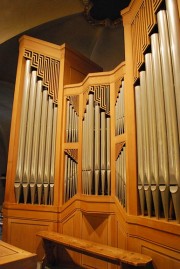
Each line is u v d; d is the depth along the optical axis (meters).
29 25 5.31
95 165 3.86
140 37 3.29
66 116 4.55
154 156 2.69
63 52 4.80
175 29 2.62
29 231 4.23
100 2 5.11
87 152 4.02
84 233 3.86
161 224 2.52
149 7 3.11
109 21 5.64
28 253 2.32
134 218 2.97
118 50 6.28
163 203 2.50
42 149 4.45
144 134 2.97
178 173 2.33
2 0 4.70
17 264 2.12
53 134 4.52
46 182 4.29
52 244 3.99
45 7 5.07
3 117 10.87
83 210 3.83
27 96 4.78
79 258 3.88
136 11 3.48
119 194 3.49
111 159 3.79
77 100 4.51
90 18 5.57
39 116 4.63
